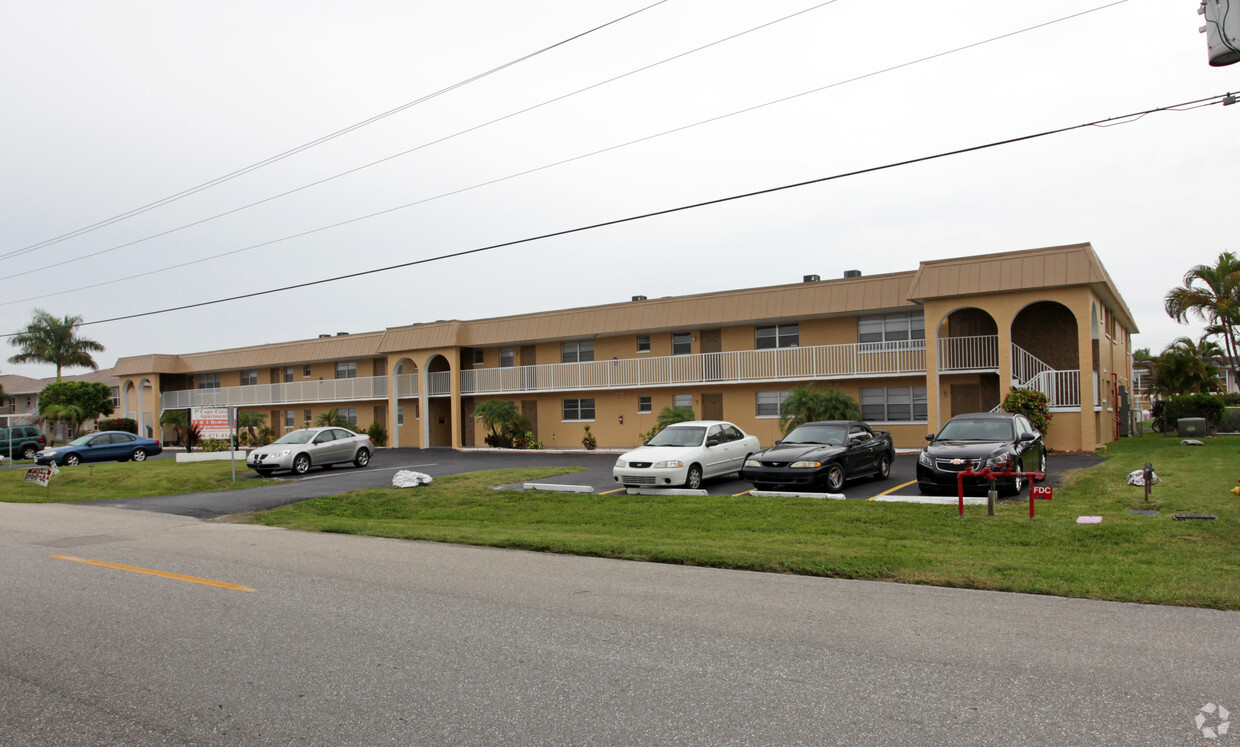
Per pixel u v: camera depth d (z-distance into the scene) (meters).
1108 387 28.58
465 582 8.71
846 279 28.72
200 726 4.69
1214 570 8.48
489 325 37.50
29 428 41.47
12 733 4.63
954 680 5.16
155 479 24.94
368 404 43.53
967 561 9.27
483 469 24.95
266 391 47.03
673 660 5.70
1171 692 4.91
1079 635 6.22
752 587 8.30
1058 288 23.14
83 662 5.94
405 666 5.70
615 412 34.69
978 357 25.80
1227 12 8.32
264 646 6.26
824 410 25.23
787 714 4.63
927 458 15.05
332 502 18.08
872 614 7.01
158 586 8.64
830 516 13.05
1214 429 31.19
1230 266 33.47
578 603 7.59
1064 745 4.14
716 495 15.98
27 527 14.59
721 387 31.95
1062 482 15.56
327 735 4.51
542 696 5.03
